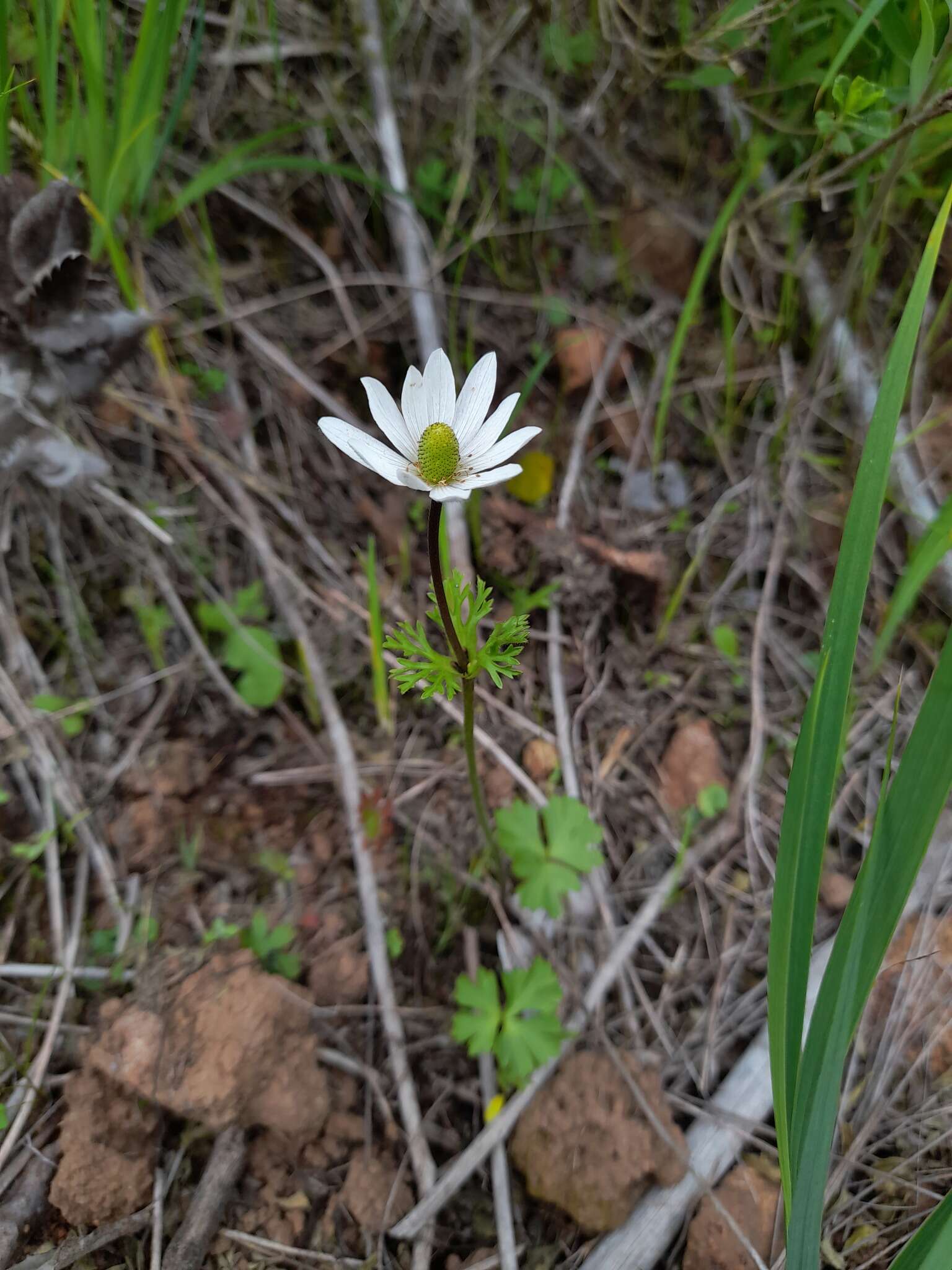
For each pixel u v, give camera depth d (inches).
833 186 9.8
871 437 5.3
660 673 9.9
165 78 8.5
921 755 5.3
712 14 10.2
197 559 9.5
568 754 9.2
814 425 10.7
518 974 7.5
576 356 10.8
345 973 7.9
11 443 7.8
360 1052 7.6
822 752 5.3
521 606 9.7
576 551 10.1
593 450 10.8
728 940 8.4
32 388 8.0
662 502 10.6
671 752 9.4
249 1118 6.9
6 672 8.4
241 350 10.2
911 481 10.0
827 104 9.7
